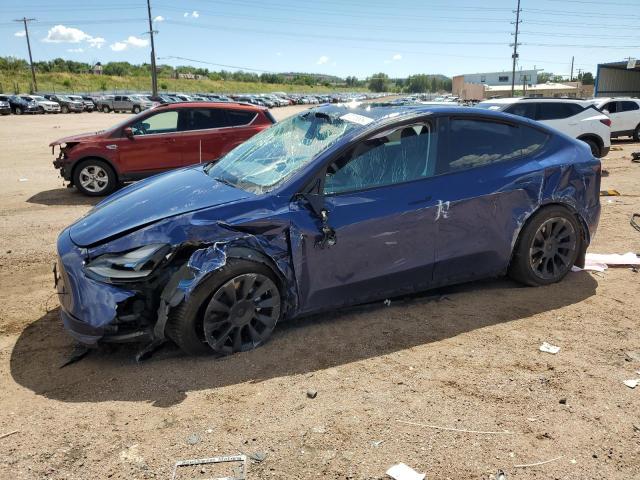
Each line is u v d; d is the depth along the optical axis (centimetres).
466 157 424
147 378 336
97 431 285
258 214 353
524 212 439
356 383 329
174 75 11412
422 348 371
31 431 285
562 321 409
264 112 1016
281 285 370
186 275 331
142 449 271
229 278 343
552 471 255
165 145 956
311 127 427
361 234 377
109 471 255
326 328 400
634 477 251
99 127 2736
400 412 300
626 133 1861
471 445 273
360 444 274
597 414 297
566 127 1241
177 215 346
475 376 335
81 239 347
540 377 334
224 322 350
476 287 474
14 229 699
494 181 424
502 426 287
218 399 313
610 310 427
